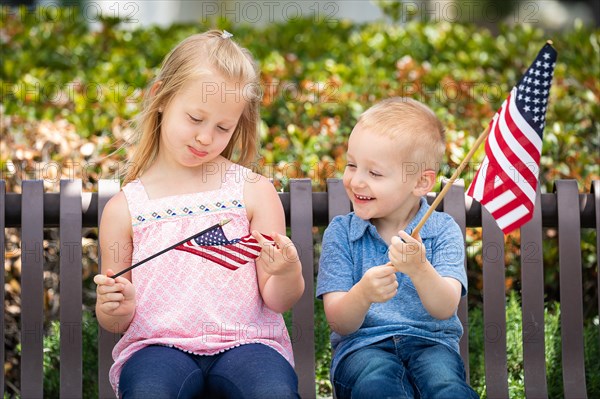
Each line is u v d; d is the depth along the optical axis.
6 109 5.16
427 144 3.32
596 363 4.28
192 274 3.27
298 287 3.20
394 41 6.66
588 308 4.66
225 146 3.35
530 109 3.14
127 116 5.19
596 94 5.70
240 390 3.02
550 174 4.84
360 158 3.30
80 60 6.54
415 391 3.16
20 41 6.66
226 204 3.36
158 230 3.31
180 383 3.01
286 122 5.31
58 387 4.21
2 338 3.48
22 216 3.52
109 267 3.34
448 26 7.18
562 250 3.67
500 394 3.59
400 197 3.31
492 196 3.21
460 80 5.87
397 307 3.35
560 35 7.18
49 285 4.57
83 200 3.57
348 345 3.31
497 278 3.66
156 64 6.48
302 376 3.57
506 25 7.04
